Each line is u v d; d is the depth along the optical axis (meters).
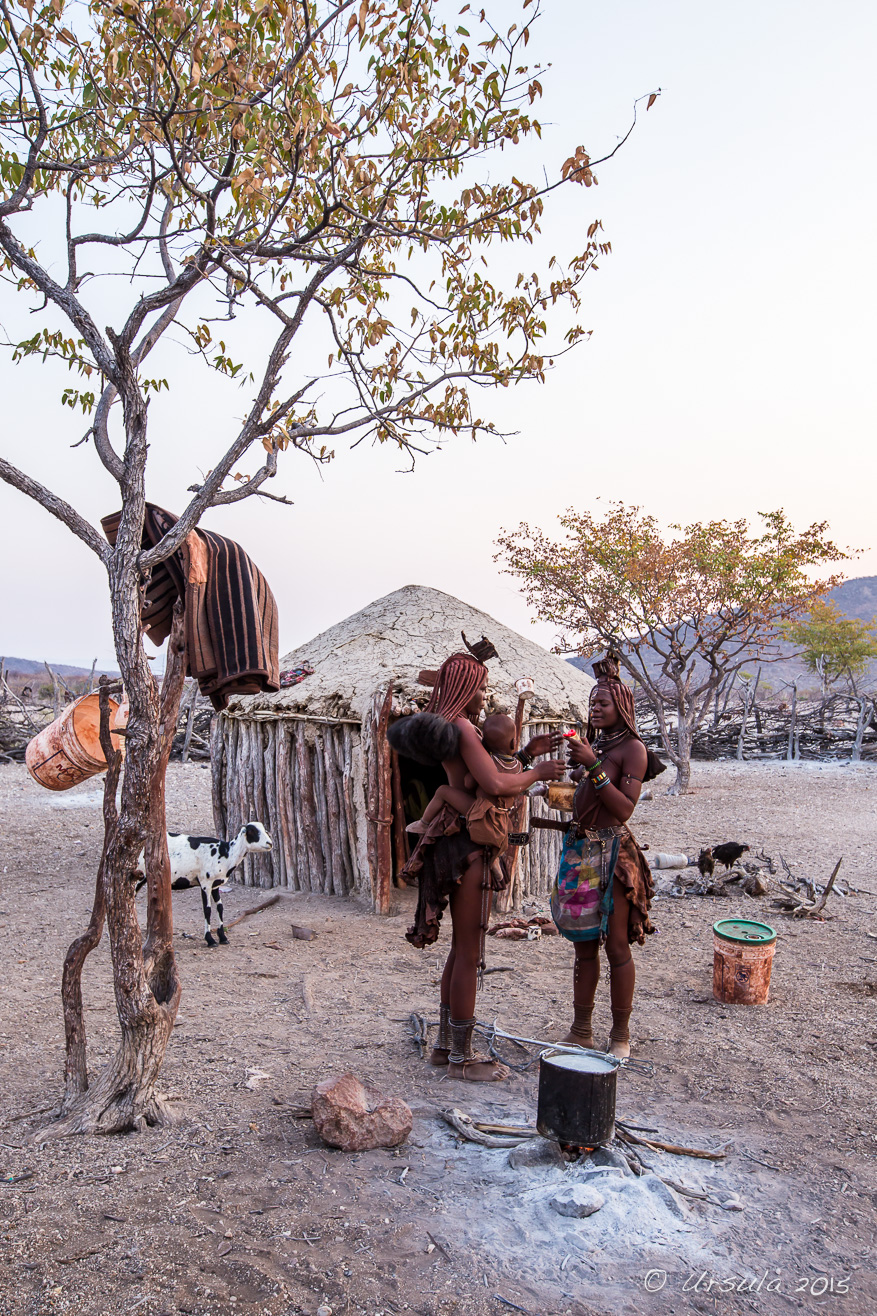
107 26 4.10
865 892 8.66
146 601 3.91
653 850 10.70
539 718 8.75
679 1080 4.25
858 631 29.48
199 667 3.90
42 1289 2.54
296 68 3.90
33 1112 3.78
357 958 6.51
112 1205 2.98
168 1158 3.32
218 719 9.30
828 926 7.41
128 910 3.56
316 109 3.73
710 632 16.84
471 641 9.45
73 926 7.46
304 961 6.42
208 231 3.81
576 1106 3.23
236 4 3.79
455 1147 3.47
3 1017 5.12
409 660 8.80
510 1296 2.58
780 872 9.52
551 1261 2.76
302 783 8.59
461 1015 4.20
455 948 4.25
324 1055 4.48
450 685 4.22
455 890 4.22
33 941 6.97
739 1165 3.40
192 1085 4.04
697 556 16.11
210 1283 2.58
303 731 8.58
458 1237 2.86
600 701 4.43
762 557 15.91
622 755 4.40
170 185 4.11
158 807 3.76
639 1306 2.57
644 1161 3.36
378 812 7.80
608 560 16.64
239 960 6.45
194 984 5.84
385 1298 2.55
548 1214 2.97
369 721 7.89
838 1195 3.20
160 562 3.95
